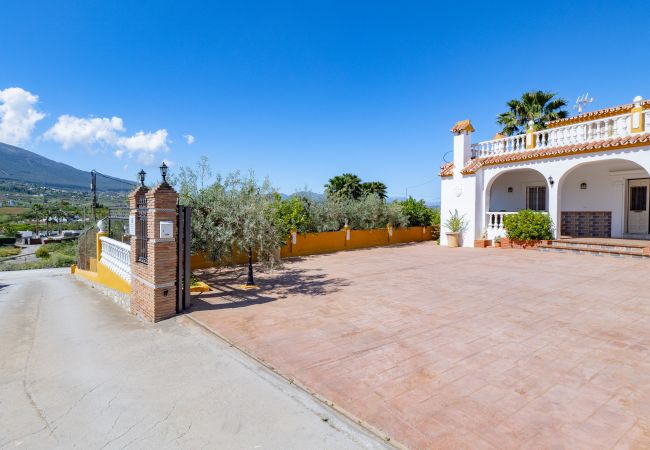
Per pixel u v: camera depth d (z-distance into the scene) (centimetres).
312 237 1761
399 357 514
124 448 336
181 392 439
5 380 485
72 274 2189
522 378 444
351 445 334
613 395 401
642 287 888
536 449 316
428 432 344
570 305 752
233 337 614
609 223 1612
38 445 343
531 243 1599
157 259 730
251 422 373
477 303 784
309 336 607
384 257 1572
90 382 471
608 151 1366
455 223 1856
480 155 1934
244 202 991
